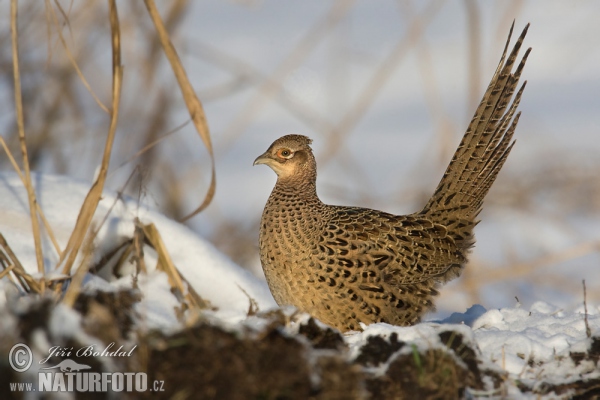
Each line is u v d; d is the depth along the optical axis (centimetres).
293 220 945
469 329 700
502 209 1620
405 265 961
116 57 822
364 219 970
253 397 602
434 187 1506
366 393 627
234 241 1518
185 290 907
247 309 922
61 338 623
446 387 641
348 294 936
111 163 1519
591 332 781
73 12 1483
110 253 927
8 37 1480
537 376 723
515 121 1030
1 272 761
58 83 1505
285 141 999
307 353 626
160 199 1507
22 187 1000
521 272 1329
